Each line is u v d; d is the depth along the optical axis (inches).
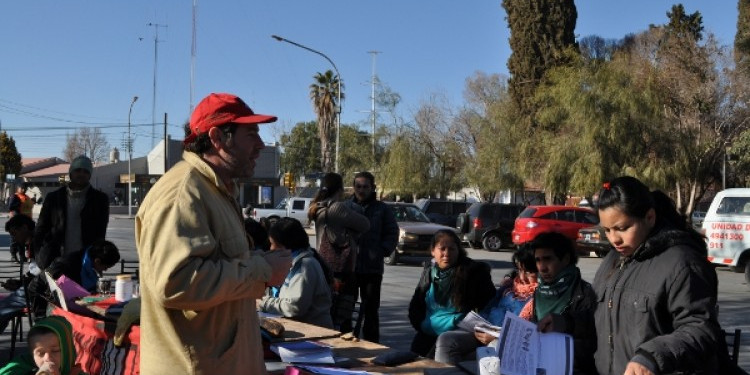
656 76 1262.3
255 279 97.4
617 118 1151.0
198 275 90.6
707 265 112.7
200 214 94.8
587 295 176.6
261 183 2352.4
